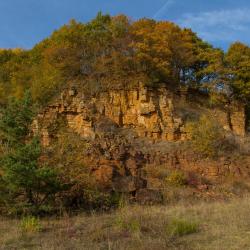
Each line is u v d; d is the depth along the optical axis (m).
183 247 10.62
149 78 34.88
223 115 36.84
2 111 18.28
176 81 38.78
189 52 39.47
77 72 35.47
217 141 31.22
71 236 12.39
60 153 19.39
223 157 29.89
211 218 14.45
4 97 32.69
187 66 40.56
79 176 19.31
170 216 14.98
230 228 12.42
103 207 18.80
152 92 33.84
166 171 26.98
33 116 18.36
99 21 41.69
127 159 26.44
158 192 22.31
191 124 32.44
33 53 42.56
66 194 18.86
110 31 40.16
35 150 16.55
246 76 38.69
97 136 28.39
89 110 31.20
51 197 17.89
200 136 30.97
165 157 28.62
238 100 38.78
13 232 12.98
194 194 23.80
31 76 36.53
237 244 10.66
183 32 42.16
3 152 17.36
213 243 10.96
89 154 24.08
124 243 11.13
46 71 35.25
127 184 22.58
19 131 17.52
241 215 14.35
